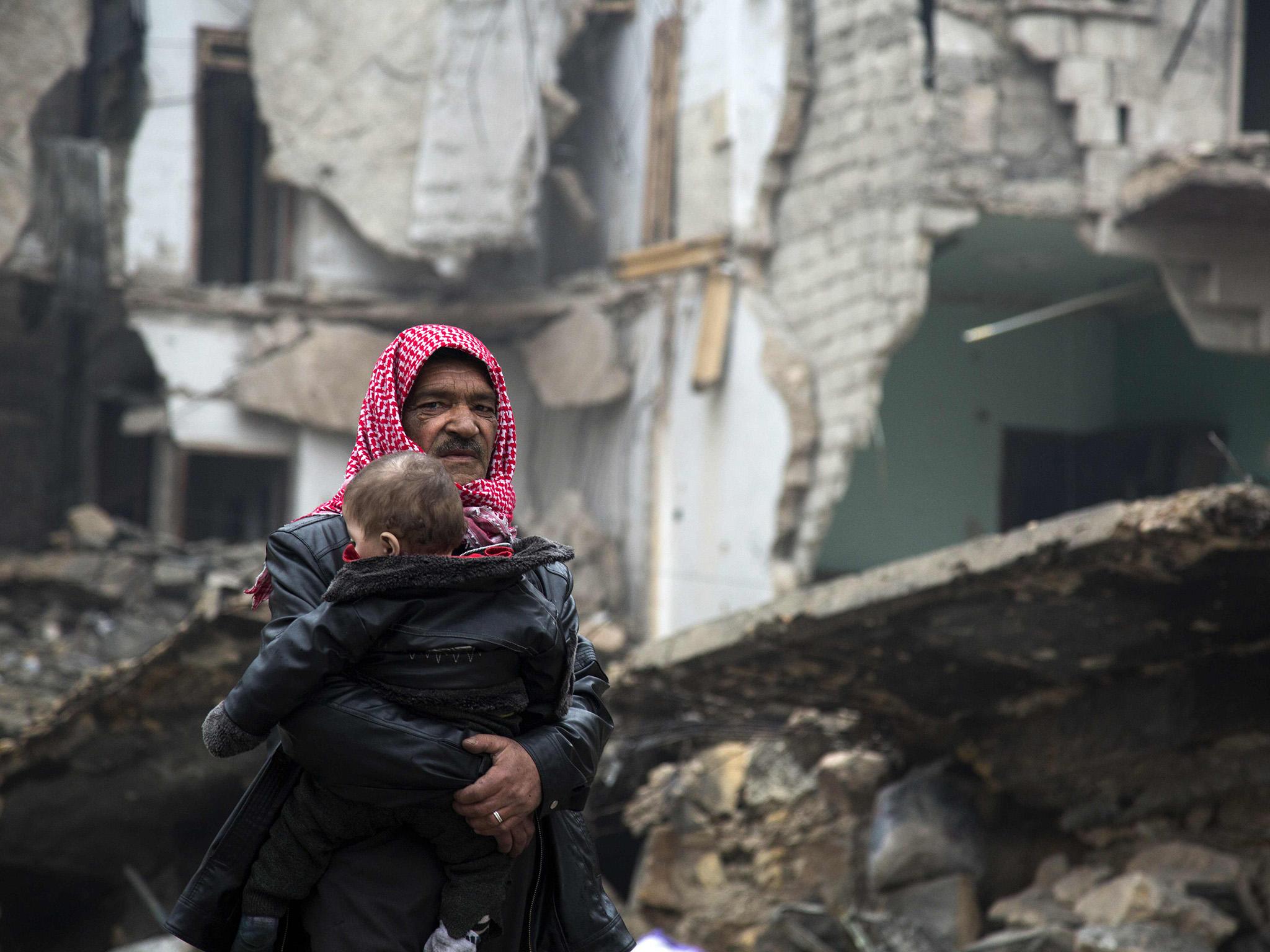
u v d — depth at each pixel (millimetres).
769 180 16469
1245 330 15562
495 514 2645
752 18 16703
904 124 14977
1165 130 15266
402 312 20000
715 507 16906
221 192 21094
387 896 2389
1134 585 6848
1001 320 19156
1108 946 7645
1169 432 18000
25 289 19234
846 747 11734
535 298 19562
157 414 19922
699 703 10703
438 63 18734
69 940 13773
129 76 20469
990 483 19031
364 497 2389
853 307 15445
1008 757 9664
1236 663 8039
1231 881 8141
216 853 2432
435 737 2336
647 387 18406
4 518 20859
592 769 2566
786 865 11672
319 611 2330
